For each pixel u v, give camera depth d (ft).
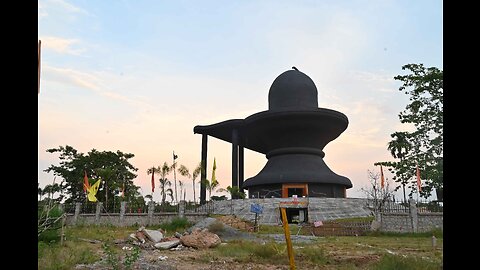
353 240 91.04
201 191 183.42
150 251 61.77
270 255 53.52
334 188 186.09
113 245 67.36
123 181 212.23
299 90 195.72
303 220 140.67
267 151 216.54
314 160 191.21
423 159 162.40
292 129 189.37
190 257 53.36
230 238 85.61
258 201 151.43
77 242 66.74
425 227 113.09
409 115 155.63
